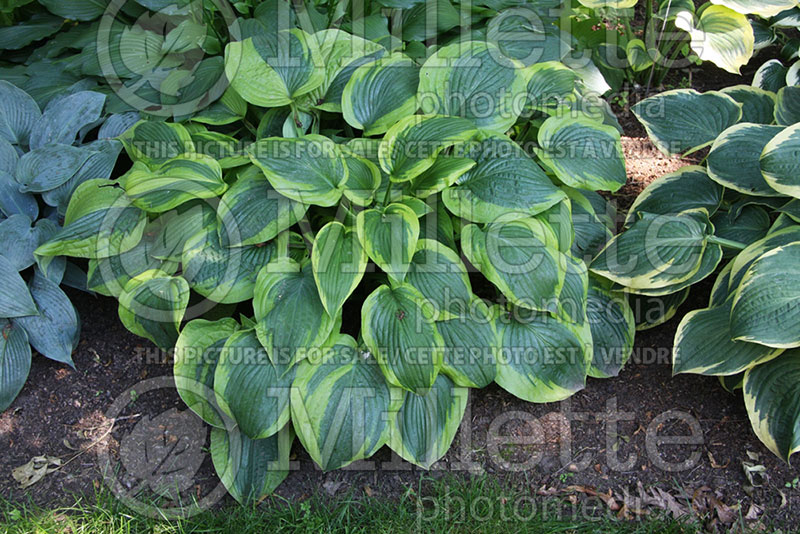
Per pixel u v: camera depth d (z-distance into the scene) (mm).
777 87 3268
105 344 2752
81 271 2781
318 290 2195
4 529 2293
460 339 2383
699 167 2834
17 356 2578
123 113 3004
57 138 2926
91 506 2375
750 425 2525
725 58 3258
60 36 3316
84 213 2549
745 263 2477
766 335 2221
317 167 2307
